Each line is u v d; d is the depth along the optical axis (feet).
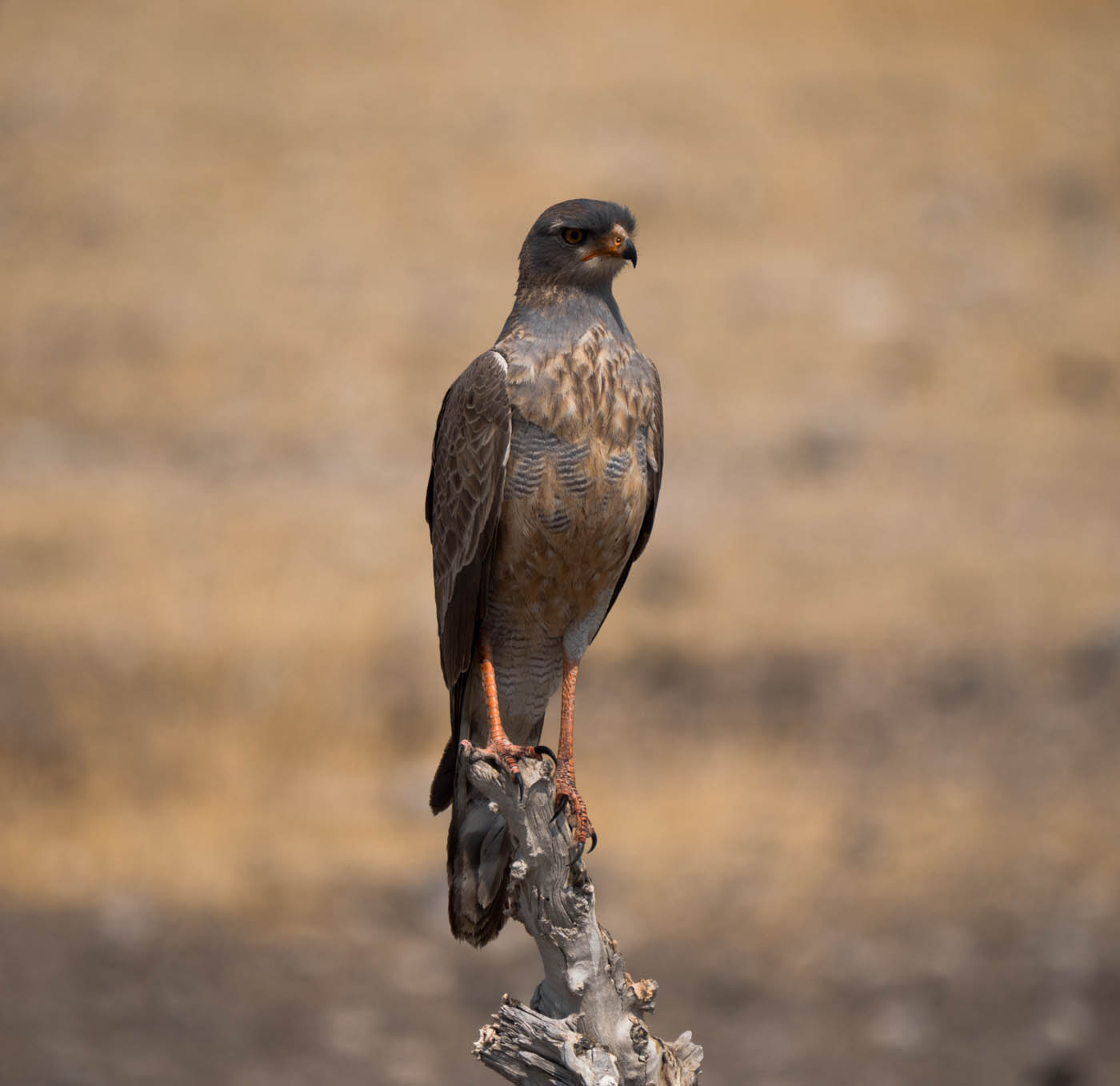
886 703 52.47
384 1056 36.35
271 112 119.24
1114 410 81.05
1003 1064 35.04
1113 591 59.67
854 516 68.44
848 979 39.01
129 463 78.13
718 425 78.74
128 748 48.98
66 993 38.01
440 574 21.08
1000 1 135.33
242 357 88.84
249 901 43.11
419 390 86.12
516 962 42.09
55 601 56.85
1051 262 97.86
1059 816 46.19
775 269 96.07
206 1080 34.71
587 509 19.56
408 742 50.93
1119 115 115.85
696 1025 36.86
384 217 105.09
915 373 84.74
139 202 107.04
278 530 67.31
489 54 127.24
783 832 45.80
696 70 122.93
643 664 54.19
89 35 132.57
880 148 111.65
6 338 90.12
